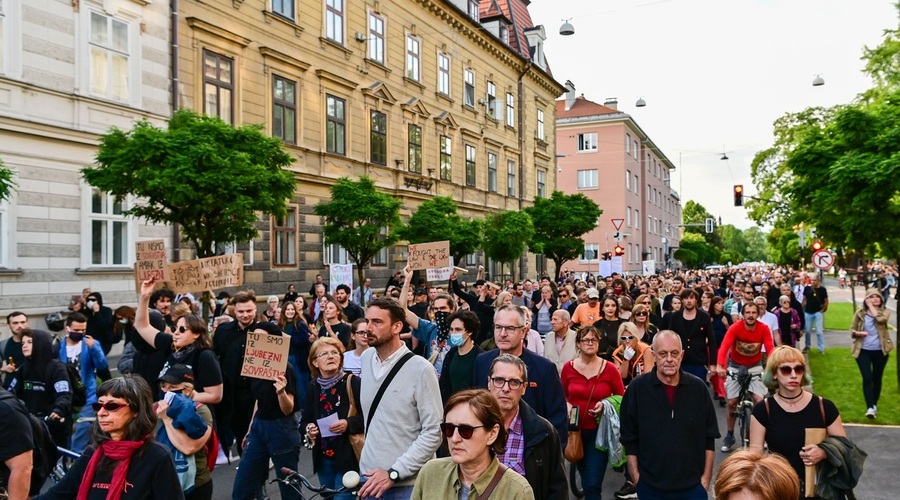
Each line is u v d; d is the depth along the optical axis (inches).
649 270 1455.5
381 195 740.0
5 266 521.7
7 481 158.4
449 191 1207.6
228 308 457.7
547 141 1689.2
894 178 410.3
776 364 182.1
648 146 2787.9
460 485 122.3
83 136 575.2
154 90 642.8
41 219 546.9
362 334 266.7
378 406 177.2
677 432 187.9
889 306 1439.5
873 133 454.6
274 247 787.4
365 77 962.7
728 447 346.0
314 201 851.4
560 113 2497.5
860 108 461.7
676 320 382.9
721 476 97.2
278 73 796.6
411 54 1091.9
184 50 675.4
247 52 752.3
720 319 503.8
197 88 689.0
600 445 234.5
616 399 238.5
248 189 469.7
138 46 626.2
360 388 197.9
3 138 518.0
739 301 569.0
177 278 289.9
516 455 149.3
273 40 789.2
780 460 96.3
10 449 155.8
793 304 590.2
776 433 180.2
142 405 139.4
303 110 835.4
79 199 578.6
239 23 741.3
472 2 1342.3
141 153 440.8
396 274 842.8
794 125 1518.2
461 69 1263.5
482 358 212.8
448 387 245.3
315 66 857.5
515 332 204.5
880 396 450.6
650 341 371.2
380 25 1007.0
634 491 271.6
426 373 175.6
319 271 858.8
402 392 174.7
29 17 534.9
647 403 192.4
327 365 218.2
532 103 1604.3
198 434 180.5
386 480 162.6
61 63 559.2
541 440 148.8
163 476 137.9
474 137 1307.8
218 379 235.8
